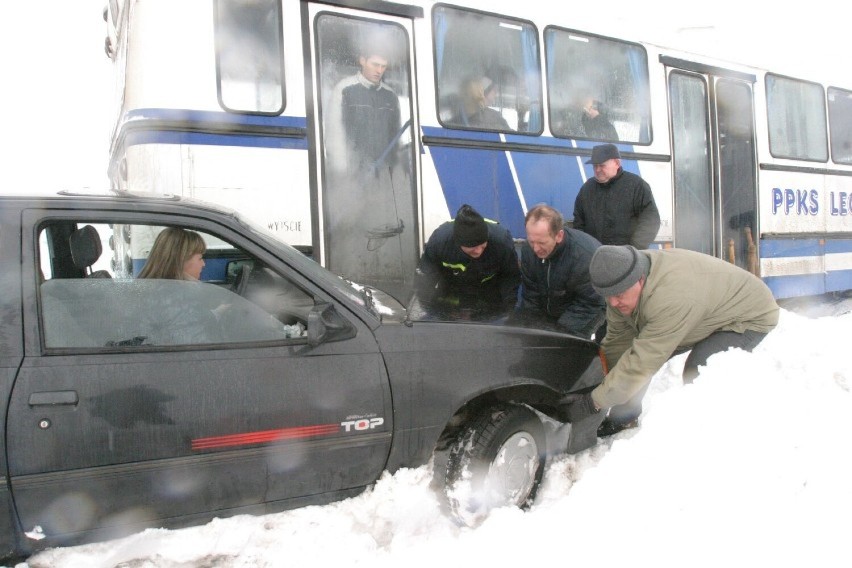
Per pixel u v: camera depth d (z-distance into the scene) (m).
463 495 3.59
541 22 7.10
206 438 2.95
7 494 2.64
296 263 3.31
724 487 3.39
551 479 4.05
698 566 2.98
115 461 2.79
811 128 9.95
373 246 6.02
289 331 3.23
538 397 3.93
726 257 8.77
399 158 6.16
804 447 3.58
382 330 3.40
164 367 2.91
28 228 2.83
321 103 5.78
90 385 2.77
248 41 5.50
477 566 3.09
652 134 7.98
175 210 3.13
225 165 5.36
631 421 4.72
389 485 3.43
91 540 2.82
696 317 3.79
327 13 5.82
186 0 5.30
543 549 3.15
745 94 9.03
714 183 8.60
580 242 4.96
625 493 3.42
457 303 5.46
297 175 5.64
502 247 5.24
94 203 2.98
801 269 9.71
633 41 7.88
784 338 4.22
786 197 9.48
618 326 4.34
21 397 2.66
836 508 3.27
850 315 6.29
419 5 6.27
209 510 3.02
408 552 3.22
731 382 3.84
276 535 3.14
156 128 5.16
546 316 5.36
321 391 3.18
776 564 2.97
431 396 3.46
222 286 3.26
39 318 2.77
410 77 6.22
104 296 2.96
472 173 6.55
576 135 7.32
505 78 6.83
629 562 3.03
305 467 3.18
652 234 6.28
